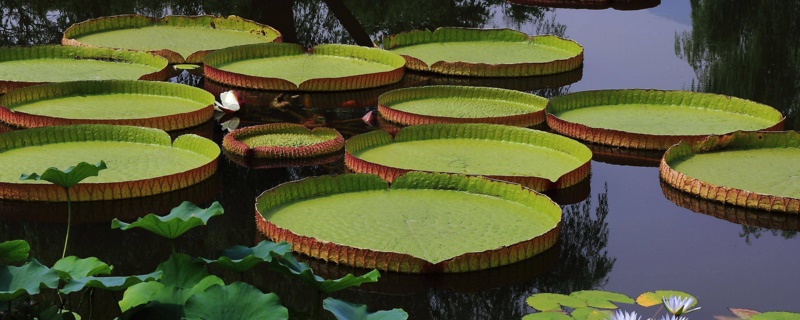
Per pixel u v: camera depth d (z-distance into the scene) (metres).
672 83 10.45
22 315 4.13
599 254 6.14
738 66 11.07
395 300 5.41
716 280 5.84
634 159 7.95
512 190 6.54
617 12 13.93
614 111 9.08
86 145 7.61
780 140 7.96
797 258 6.18
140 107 8.87
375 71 10.54
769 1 13.84
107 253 5.93
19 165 7.08
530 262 5.87
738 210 6.89
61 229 6.25
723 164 7.58
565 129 8.40
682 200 7.09
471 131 8.04
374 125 8.65
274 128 8.23
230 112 8.91
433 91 9.37
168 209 6.62
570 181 7.13
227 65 10.57
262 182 7.20
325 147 7.82
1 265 3.96
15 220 6.37
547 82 10.50
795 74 10.73
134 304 4.16
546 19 13.48
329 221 6.14
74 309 5.04
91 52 10.67
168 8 13.52
